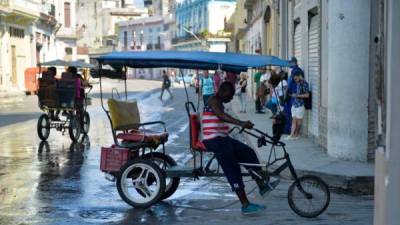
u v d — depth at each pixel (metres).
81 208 7.96
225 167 7.47
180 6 89.56
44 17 55.47
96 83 57.50
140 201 7.93
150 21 102.06
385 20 2.83
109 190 9.18
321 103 12.98
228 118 7.39
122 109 8.43
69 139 16.08
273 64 7.64
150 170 7.92
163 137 8.56
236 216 7.51
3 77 44.94
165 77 37.38
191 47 83.12
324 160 11.02
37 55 56.22
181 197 8.68
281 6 20.55
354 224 7.07
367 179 9.38
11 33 47.34
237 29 52.59
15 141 15.55
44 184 9.65
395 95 2.62
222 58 7.67
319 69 13.18
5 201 8.37
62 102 15.31
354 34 10.51
